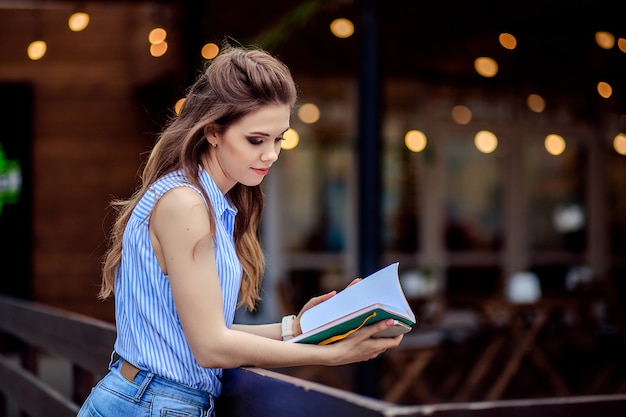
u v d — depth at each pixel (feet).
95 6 20.44
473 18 24.04
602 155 38.24
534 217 38.34
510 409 4.90
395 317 5.75
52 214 30.17
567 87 32.71
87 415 6.43
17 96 29.86
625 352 26.71
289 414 5.53
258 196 7.05
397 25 24.85
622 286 38.47
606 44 24.47
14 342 26.22
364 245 18.43
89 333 9.57
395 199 36.86
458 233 37.73
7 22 29.58
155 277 5.98
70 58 29.94
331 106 34.47
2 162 29.81
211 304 5.74
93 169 30.22
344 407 4.90
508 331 24.80
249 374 6.12
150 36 20.65
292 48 27.32
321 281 35.63
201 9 19.80
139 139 30.27
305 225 35.58
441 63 28.55
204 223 5.79
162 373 6.05
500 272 38.17
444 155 37.04
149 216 5.93
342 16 25.22
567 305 23.86
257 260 7.13
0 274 29.84
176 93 25.62
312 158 35.35
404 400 22.56
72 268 30.19
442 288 37.37
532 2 22.50
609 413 5.18
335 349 5.82
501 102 37.11
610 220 38.63
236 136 5.97
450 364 27.86
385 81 34.19
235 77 5.95
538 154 38.09
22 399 13.26
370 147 18.39
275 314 31.71
